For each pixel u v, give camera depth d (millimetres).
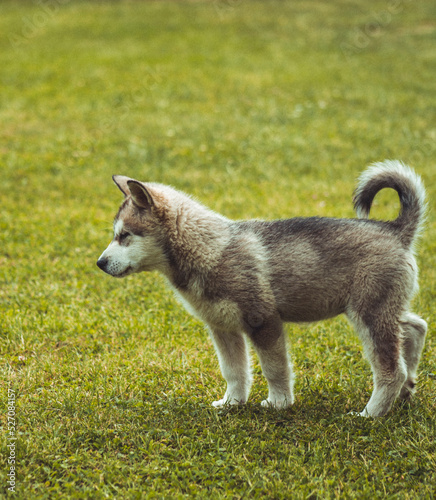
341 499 4492
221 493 4598
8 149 15344
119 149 15422
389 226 5758
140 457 5004
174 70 22578
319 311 5797
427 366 6586
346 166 14180
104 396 5938
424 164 14164
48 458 4914
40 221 11086
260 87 20688
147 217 5770
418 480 4734
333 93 20016
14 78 21609
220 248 5590
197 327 7582
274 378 5758
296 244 5660
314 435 5328
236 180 13430
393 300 5523
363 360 6836
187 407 5789
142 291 8562
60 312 7859
